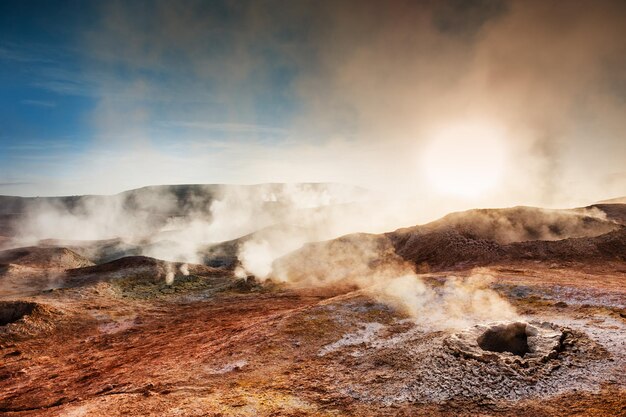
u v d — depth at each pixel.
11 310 49.34
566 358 18.80
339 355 24.03
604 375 16.69
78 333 46.16
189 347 33.38
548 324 22.77
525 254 56.38
